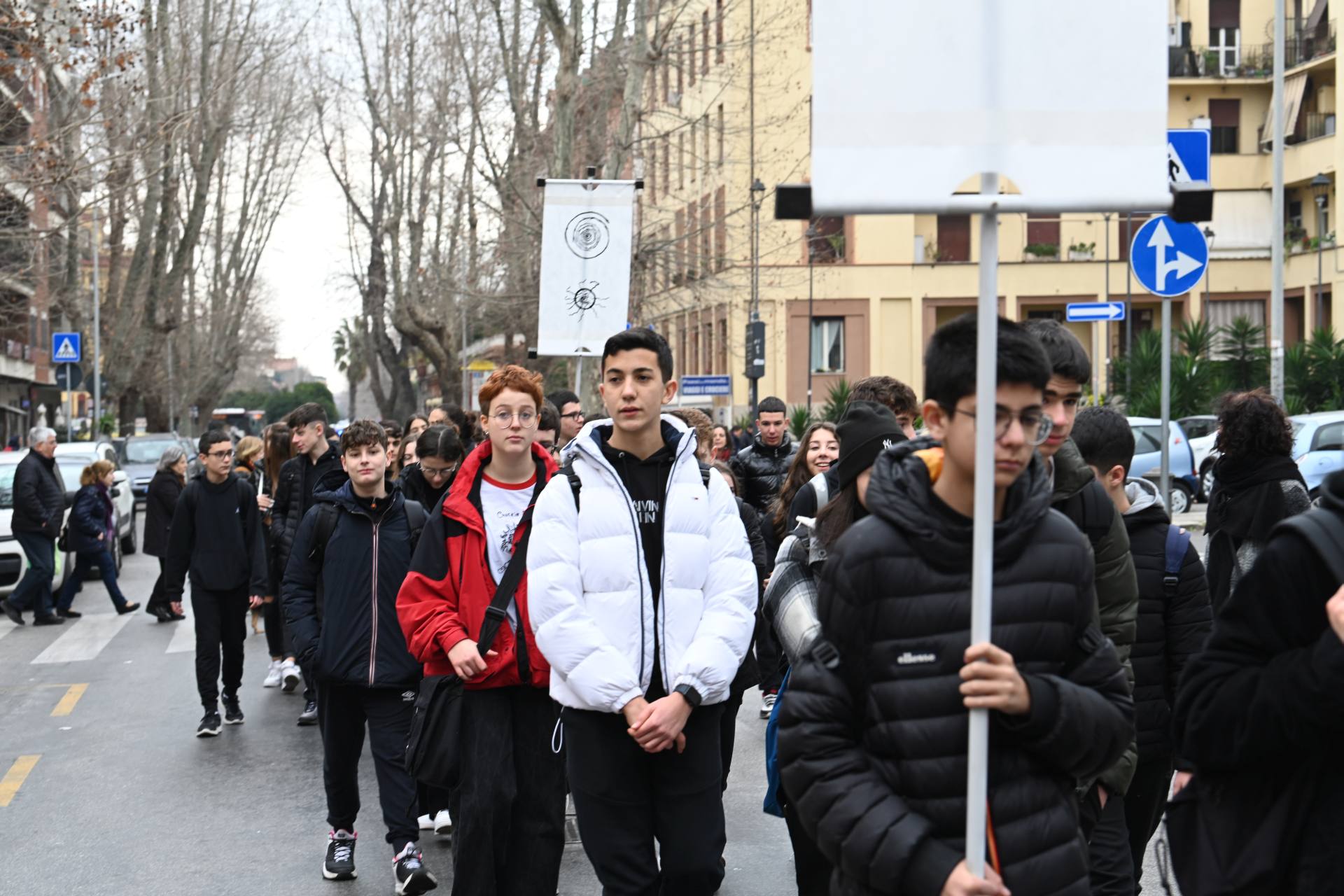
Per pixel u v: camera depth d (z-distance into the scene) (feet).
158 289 135.54
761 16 112.98
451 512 16.92
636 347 14.78
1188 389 96.12
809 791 9.32
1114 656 9.60
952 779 9.00
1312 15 150.10
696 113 129.39
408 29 129.49
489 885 16.15
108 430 135.44
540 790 16.40
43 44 65.72
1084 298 151.64
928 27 8.83
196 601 31.94
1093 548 12.61
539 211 87.25
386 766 20.25
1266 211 154.20
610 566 14.33
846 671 9.37
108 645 46.91
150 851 22.81
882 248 148.15
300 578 21.02
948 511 9.18
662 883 14.52
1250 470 16.34
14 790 27.12
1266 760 9.27
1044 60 8.86
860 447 12.88
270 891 20.59
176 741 31.40
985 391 8.68
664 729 13.67
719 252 110.93
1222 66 153.99
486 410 17.11
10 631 50.78
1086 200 8.86
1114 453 14.25
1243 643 9.33
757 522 23.22
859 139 8.82
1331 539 8.93
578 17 72.90
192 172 138.92
